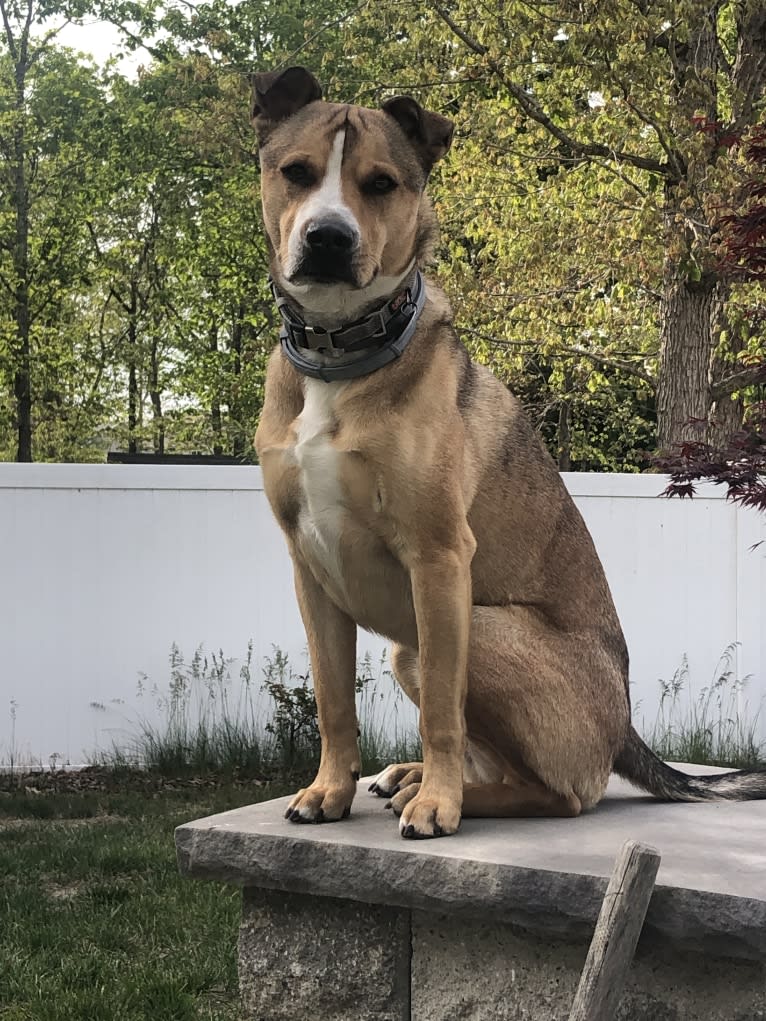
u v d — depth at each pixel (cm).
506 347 597
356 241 117
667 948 110
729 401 530
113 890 226
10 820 294
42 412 1148
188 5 980
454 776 124
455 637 121
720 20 552
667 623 341
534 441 141
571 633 135
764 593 342
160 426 1181
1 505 338
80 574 341
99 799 308
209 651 343
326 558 126
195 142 657
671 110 412
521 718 127
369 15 512
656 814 134
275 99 126
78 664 341
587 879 108
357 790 145
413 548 121
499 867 112
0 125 992
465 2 458
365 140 121
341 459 121
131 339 1146
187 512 343
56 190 1027
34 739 340
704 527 341
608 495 339
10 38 1012
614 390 890
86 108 1011
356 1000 124
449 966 120
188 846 127
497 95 502
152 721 342
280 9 932
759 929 103
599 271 537
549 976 115
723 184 399
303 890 121
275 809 137
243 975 129
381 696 339
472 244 675
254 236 967
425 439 120
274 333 1027
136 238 1084
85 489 340
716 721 341
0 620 339
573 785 131
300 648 345
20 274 1025
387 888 117
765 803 142
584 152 478
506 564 134
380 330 120
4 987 181
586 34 401
